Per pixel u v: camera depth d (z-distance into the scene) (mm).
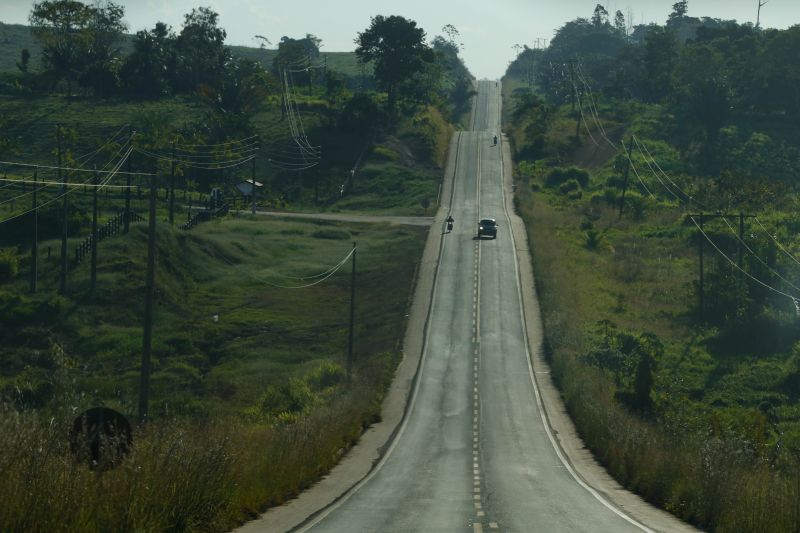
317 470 87438
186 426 60750
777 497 56406
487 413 144375
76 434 44406
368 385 153750
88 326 180750
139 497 43250
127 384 149125
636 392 141000
